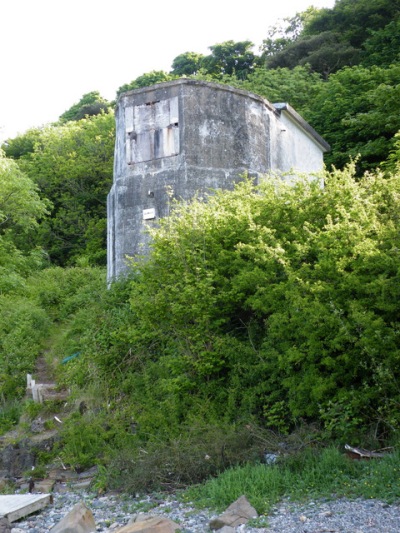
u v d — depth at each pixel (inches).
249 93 717.3
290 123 809.5
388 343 374.0
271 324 412.5
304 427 388.8
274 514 303.7
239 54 1764.3
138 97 708.0
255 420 414.9
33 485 428.5
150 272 499.2
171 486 381.1
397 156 741.3
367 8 1453.0
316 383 385.4
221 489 336.8
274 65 1562.5
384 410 382.6
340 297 399.2
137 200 691.4
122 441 446.6
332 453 351.9
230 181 689.6
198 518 315.9
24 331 689.6
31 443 475.8
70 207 1250.0
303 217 475.8
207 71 1722.4
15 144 1612.9
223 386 452.1
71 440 460.1
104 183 1263.5
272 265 450.0
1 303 775.1
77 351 617.3
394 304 384.2
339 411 380.8
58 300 841.5
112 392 511.2
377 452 361.4
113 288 642.8
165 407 453.4
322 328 390.0
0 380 602.5
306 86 1322.6
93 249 1189.7
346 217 434.6
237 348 447.5
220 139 692.7
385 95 942.4
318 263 423.2
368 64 1275.8
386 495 304.0
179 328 475.5
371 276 400.2
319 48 1496.1
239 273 472.4
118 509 358.9
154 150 692.7
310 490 328.8
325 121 1100.5
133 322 567.5
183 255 481.7
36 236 1213.7
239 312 484.1
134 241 686.5
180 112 683.4
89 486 415.8
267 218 490.6
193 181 671.8
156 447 409.4
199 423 414.9
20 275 972.6
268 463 370.0
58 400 531.2
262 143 725.3
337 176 491.8
